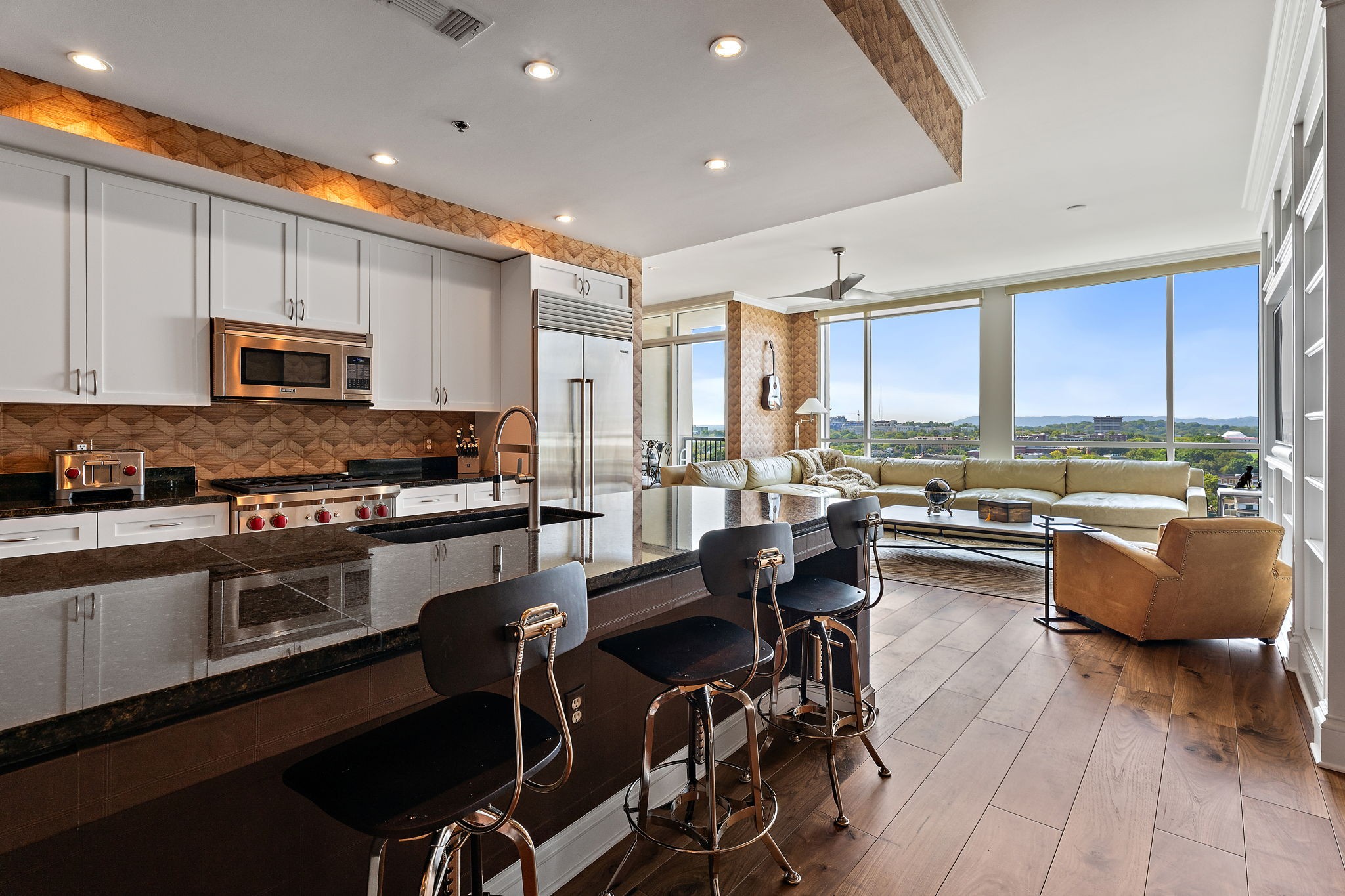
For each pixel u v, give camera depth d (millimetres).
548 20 1964
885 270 6914
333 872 1311
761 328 8492
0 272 2492
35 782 727
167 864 1092
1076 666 3176
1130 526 5641
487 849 1594
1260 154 3875
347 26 1987
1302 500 3062
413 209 3463
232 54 2145
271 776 1223
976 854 1802
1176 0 2559
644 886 1710
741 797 2096
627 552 1705
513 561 1572
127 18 1942
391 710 1075
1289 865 1734
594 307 4449
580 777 1835
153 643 957
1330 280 2238
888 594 4504
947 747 2395
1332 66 2227
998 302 7395
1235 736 2449
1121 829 1898
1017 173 4281
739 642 1743
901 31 2480
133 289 2803
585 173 3156
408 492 3562
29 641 957
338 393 3422
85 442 2980
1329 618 2234
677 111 2529
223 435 3422
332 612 1127
